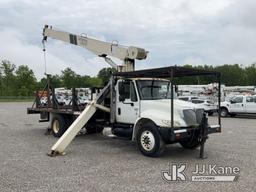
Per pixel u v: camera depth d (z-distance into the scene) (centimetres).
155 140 915
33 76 9200
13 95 8838
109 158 907
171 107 879
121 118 1071
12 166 802
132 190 618
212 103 2738
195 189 629
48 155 936
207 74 1055
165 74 1046
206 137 915
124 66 1192
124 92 1055
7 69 9056
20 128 1655
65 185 646
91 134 1391
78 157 917
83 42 1376
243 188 635
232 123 2023
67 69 7244
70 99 1363
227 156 939
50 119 1399
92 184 654
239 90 3778
